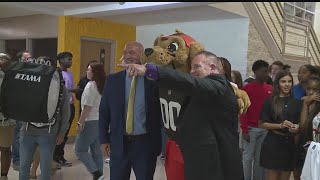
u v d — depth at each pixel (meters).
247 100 2.89
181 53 2.67
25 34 8.56
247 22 7.41
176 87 1.94
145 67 1.90
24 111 3.23
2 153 4.29
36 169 4.64
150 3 5.96
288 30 8.96
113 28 8.09
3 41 9.33
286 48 8.97
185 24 8.19
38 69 3.30
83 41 7.54
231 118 2.23
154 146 3.08
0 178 4.36
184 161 2.27
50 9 6.90
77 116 7.20
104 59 8.00
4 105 3.31
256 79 4.36
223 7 6.58
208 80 2.06
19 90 3.24
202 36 7.96
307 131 3.43
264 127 3.72
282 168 3.61
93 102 4.20
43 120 3.26
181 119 2.31
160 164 5.70
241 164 2.32
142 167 3.04
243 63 7.47
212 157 2.16
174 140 2.53
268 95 4.27
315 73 4.43
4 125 4.12
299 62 9.19
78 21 7.36
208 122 2.18
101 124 3.24
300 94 4.45
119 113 3.05
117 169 3.09
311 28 9.86
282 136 3.62
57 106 3.31
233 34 7.59
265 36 7.89
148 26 8.69
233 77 4.88
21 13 8.08
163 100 2.57
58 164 5.25
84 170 5.23
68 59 5.87
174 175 2.68
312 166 3.20
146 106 3.01
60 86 3.33
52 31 7.91
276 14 8.44
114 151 3.08
